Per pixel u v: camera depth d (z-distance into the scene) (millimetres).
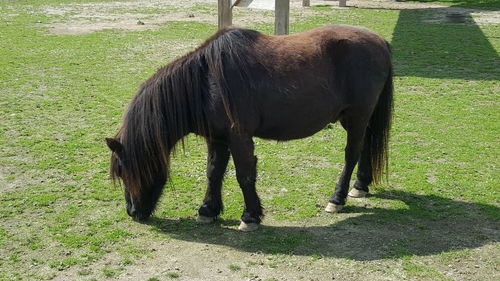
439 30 17094
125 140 5027
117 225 5414
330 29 5648
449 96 10031
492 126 8414
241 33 5234
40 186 6258
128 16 18562
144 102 5023
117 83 10508
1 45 13570
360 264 4730
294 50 5320
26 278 4438
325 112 5438
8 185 6254
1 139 7625
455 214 5707
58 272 4543
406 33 16484
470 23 18594
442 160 7172
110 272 4535
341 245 5062
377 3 23859
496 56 13398
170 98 5043
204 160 7223
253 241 5117
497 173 6738
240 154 5156
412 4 23766
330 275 4555
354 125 5688
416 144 7723
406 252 4938
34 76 10906
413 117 8859
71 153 7242
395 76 11430
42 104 9195
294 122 5344
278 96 5168
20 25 16344
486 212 5742
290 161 7172
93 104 9250
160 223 5480
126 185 5145
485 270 4668
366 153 6082
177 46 13805
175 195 6148
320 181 6543
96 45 13844
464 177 6621
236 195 6191
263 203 5941
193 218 5625
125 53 13031
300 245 5047
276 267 4664
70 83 10477
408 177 6641
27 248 4918
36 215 5562
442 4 23859
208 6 21406
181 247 4992
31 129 8062
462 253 4926
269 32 15828
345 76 5520
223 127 5086
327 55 5445
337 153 7461
